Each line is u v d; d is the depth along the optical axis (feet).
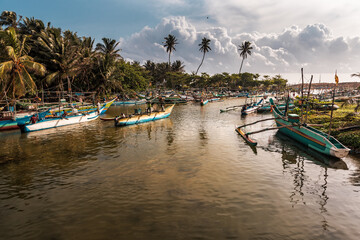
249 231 24.08
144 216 26.96
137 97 204.13
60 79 131.13
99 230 24.45
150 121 98.53
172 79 314.35
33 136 70.08
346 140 53.31
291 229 24.45
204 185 35.09
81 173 40.45
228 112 129.18
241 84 384.68
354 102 76.54
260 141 62.49
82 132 76.02
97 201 30.66
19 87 86.89
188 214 27.25
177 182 36.27
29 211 28.53
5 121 78.84
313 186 34.81
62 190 34.06
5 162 46.68
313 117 82.43
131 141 63.36
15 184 36.35
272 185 35.12
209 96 237.04
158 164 44.60
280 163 45.01
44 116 86.84
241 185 35.06
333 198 31.12
